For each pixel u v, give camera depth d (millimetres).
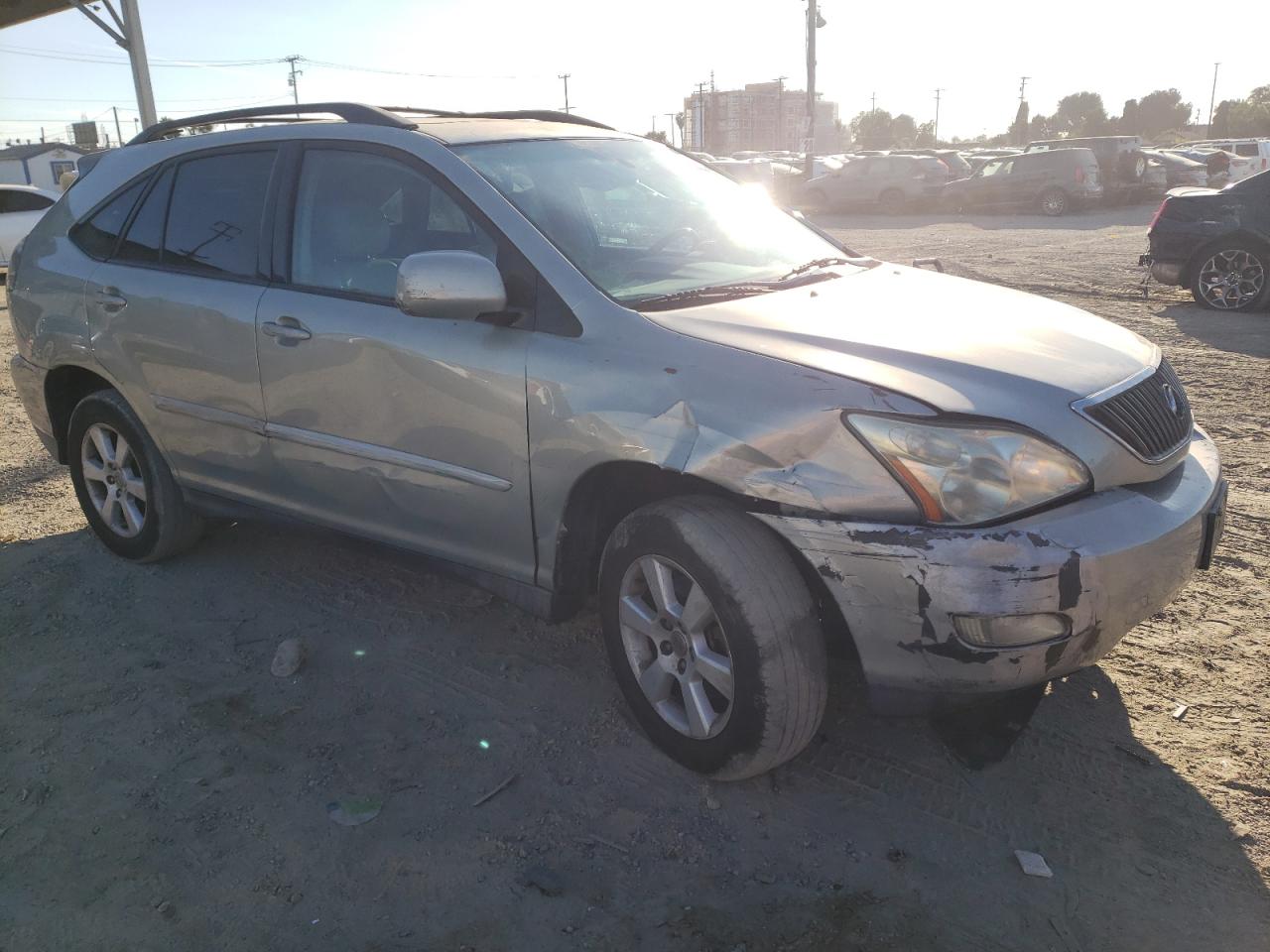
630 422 2717
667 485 2936
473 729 3164
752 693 2592
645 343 2785
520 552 3131
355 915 2420
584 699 3320
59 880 2559
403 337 3197
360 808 2799
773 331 2762
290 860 2607
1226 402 6484
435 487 3256
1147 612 2574
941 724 3094
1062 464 2463
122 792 2893
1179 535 2562
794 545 2521
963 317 3029
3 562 4516
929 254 15391
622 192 3557
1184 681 3287
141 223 4129
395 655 3623
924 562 2365
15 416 7109
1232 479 5094
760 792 2838
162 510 4242
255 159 3801
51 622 3941
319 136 3619
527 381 2928
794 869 2543
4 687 3486
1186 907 2391
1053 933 2328
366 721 3225
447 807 2803
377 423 3330
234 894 2494
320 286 3494
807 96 34031
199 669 3562
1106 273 12617
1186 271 10219
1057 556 2352
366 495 3486
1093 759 2932
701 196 3795
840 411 2473
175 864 2604
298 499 3742
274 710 3301
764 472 2518
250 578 4289
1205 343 8344
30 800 2869
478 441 3080
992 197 24391
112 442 4395
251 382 3656
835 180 27016
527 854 2613
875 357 2629
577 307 2924
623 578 2928
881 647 2480
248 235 3738
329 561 4441
